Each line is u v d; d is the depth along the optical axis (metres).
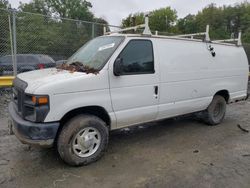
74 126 3.83
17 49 8.94
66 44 9.71
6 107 7.45
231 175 3.80
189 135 5.56
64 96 3.67
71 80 3.73
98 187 3.45
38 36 9.26
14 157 4.26
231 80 6.45
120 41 4.32
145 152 4.58
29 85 3.66
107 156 4.38
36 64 9.27
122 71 4.24
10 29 8.43
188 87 5.34
